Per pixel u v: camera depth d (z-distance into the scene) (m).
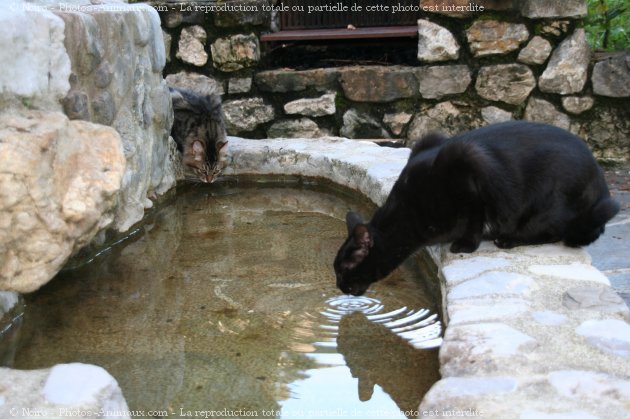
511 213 3.46
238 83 7.02
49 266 2.69
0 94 2.76
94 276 3.99
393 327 3.33
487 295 2.94
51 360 2.99
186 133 6.01
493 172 3.41
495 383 2.25
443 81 6.76
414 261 4.29
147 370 2.90
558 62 6.52
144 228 4.91
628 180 5.88
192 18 6.93
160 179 5.39
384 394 2.75
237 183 6.14
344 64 7.38
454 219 3.61
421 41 6.72
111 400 2.22
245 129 7.12
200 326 3.33
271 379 2.84
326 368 2.94
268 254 4.34
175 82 7.09
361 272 3.68
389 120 6.91
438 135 4.10
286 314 3.47
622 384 2.20
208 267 4.12
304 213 5.23
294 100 6.98
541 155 3.49
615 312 2.72
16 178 2.50
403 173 3.80
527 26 6.54
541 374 2.28
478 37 6.63
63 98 3.46
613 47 7.42
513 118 6.77
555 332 2.56
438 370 2.92
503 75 6.67
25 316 3.41
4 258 2.61
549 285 3.02
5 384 2.22
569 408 2.09
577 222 3.43
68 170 2.75
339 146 6.11
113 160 2.93
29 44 3.03
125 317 3.42
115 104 4.31
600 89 6.52
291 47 7.50
